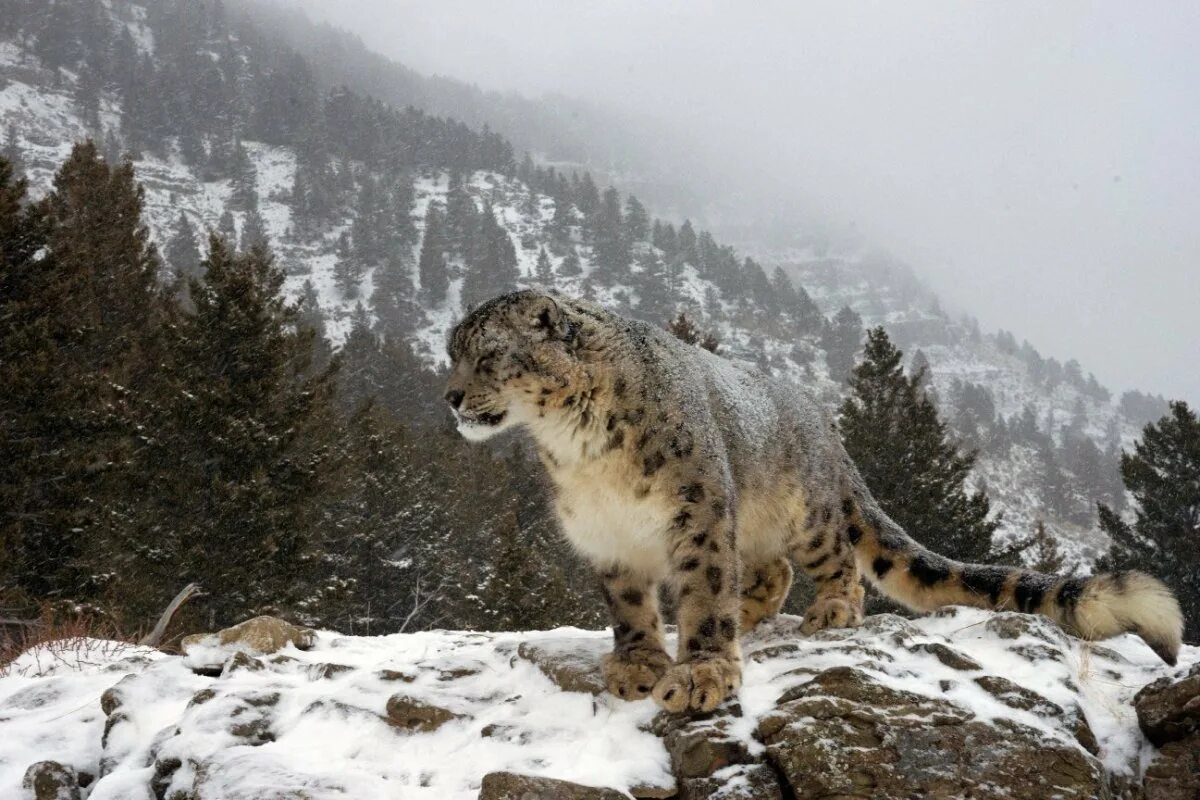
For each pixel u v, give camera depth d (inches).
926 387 6786.4
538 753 185.8
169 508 968.3
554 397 212.5
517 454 1895.9
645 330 231.1
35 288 865.5
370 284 6648.6
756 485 245.1
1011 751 169.5
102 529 872.9
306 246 7037.4
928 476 1091.9
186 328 1032.2
